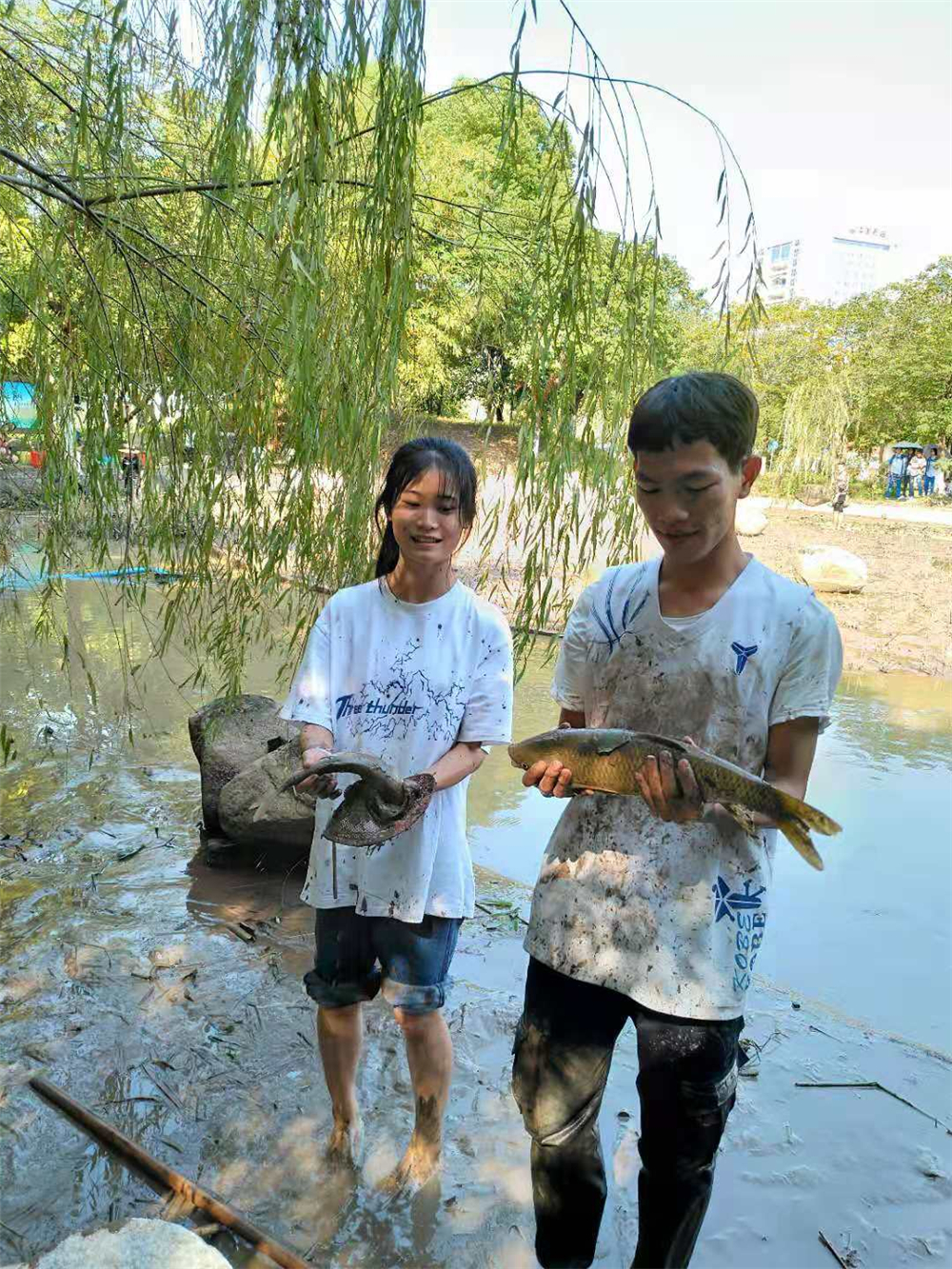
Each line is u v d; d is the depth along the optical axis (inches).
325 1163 100.1
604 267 128.0
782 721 73.6
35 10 145.6
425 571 94.3
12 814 189.5
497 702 94.9
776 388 1193.4
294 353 118.7
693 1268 89.8
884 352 1327.5
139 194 128.0
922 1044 131.3
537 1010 79.2
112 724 249.6
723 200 123.4
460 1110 110.6
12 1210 90.3
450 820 95.0
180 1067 114.8
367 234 122.9
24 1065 112.9
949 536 821.2
